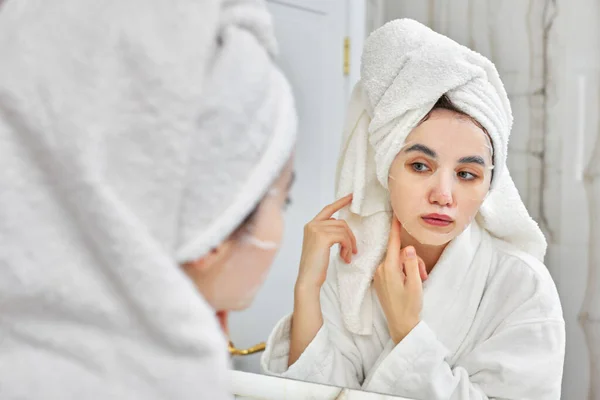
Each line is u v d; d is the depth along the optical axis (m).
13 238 0.26
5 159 0.26
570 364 0.56
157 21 0.27
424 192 0.54
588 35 0.53
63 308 0.26
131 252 0.25
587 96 0.54
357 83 0.58
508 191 0.54
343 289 0.59
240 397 0.61
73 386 0.25
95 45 0.26
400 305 0.57
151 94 0.26
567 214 0.55
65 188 0.26
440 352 0.55
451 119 0.52
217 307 0.35
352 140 0.58
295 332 0.60
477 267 0.56
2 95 0.26
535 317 0.53
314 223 0.59
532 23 0.55
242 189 0.30
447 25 0.57
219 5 0.30
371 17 0.58
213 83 0.29
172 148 0.27
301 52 0.59
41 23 0.27
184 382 0.26
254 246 0.33
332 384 0.59
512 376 0.53
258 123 0.30
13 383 0.25
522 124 0.56
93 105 0.26
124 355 0.26
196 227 0.29
